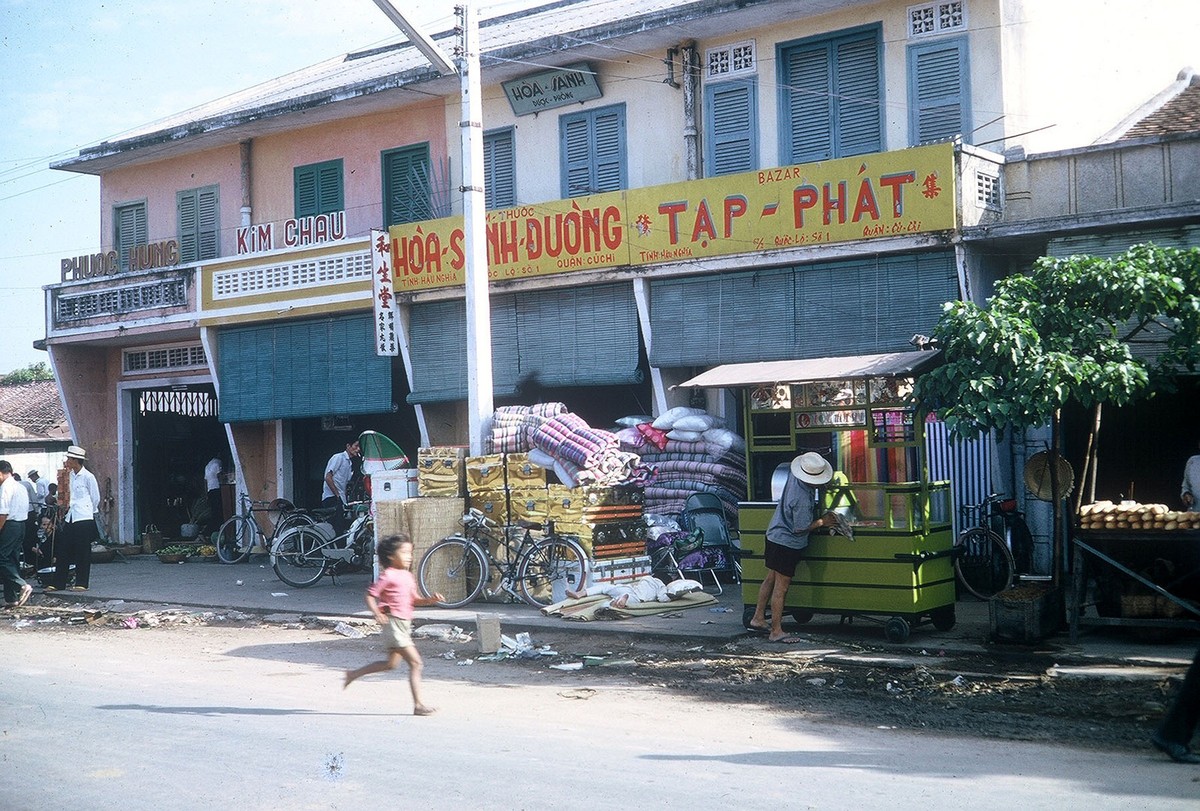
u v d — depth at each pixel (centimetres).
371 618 1289
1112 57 1619
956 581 1287
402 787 607
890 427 1043
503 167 1802
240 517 1944
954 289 1305
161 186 2238
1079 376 886
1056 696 823
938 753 680
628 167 1672
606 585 1244
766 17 1502
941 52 1412
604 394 1683
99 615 1400
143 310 2066
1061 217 1229
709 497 1404
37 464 2973
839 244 1362
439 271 1702
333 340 1853
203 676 979
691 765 650
